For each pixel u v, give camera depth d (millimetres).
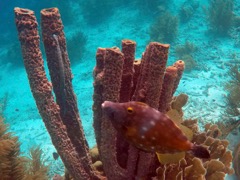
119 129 650
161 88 836
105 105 640
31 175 1208
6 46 8688
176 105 1126
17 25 843
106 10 7410
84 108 4074
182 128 752
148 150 633
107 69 802
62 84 973
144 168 916
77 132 1052
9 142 1061
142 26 6531
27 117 4449
